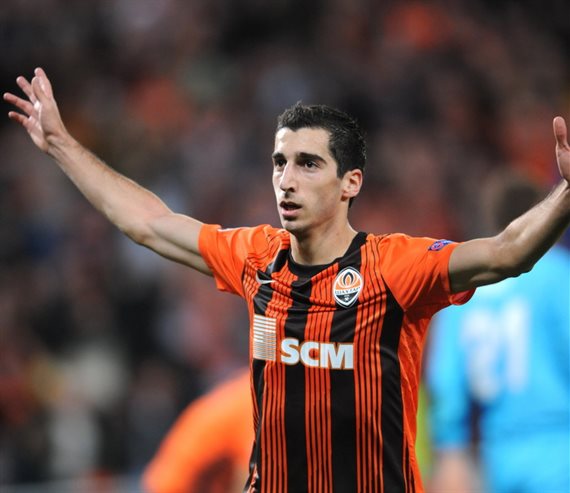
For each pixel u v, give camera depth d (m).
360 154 13.51
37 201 45.22
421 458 24.17
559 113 51.25
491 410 18.75
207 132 48.56
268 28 54.16
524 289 18.53
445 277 12.73
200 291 39.03
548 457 18.14
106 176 15.27
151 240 14.83
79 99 51.53
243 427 20.06
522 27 54.38
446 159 47.53
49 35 53.75
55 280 40.88
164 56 53.12
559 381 18.33
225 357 37.56
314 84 50.41
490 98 50.88
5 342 37.28
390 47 51.75
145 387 36.19
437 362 19.50
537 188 19.52
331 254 13.35
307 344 12.95
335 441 12.79
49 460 33.62
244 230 14.37
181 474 20.27
